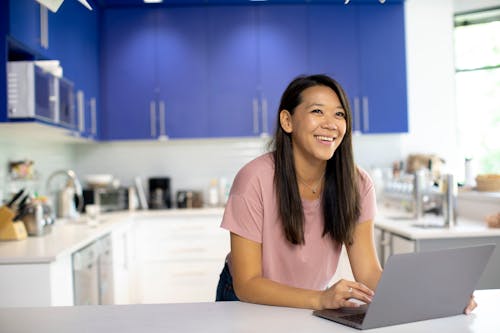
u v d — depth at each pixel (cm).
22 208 288
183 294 433
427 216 372
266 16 459
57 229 331
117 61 457
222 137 459
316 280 168
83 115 395
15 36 268
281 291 135
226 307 134
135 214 430
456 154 475
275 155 157
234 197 154
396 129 462
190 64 458
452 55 475
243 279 149
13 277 227
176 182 488
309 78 153
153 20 458
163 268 433
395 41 463
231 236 157
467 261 121
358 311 125
